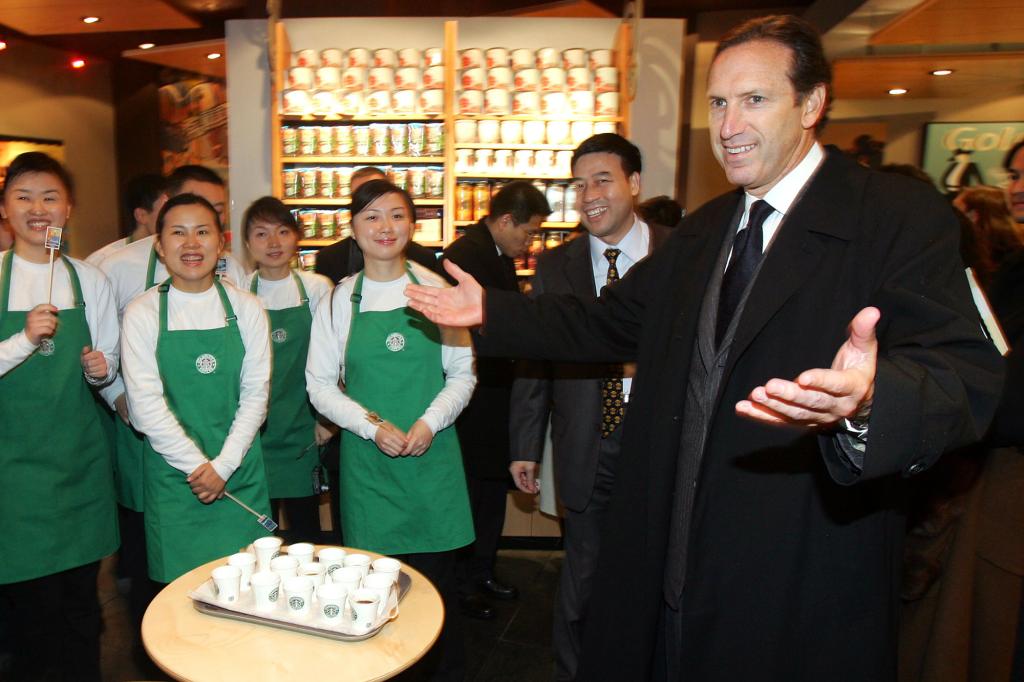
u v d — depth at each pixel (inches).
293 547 63.6
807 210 44.1
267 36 146.8
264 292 106.0
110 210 250.2
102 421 102.9
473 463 113.0
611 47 149.2
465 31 148.1
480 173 142.8
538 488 104.8
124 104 248.5
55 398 84.1
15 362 79.9
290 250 105.5
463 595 116.0
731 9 198.4
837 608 42.2
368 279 85.6
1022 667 57.3
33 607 100.0
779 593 42.6
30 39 216.8
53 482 84.4
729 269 48.8
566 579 84.1
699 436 48.5
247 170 149.9
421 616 56.2
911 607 69.2
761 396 32.6
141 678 92.4
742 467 43.8
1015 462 62.4
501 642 106.3
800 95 44.0
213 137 226.1
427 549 83.5
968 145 175.3
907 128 179.9
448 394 84.0
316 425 108.1
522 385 91.0
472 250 111.3
